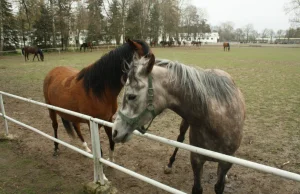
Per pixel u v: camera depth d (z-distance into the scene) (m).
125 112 1.97
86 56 25.00
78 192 3.19
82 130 5.46
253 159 3.91
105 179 3.20
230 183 3.31
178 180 3.42
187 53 28.44
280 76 12.02
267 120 5.68
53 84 4.04
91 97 3.41
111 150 3.81
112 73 3.33
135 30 39.50
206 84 2.12
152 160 3.99
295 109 6.47
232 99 2.22
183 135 3.41
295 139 4.59
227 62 18.62
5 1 30.34
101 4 39.16
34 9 31.73
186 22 67.62
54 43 34.25
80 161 4.07
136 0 39.91
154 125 5.54
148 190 3.22
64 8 34.19
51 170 3.78
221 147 2.18
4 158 4.18
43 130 5.52
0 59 23.09
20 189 3.27
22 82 11.09
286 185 3.23
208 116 2.07
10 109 7.14
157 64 2.15
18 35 34.53
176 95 2.06
